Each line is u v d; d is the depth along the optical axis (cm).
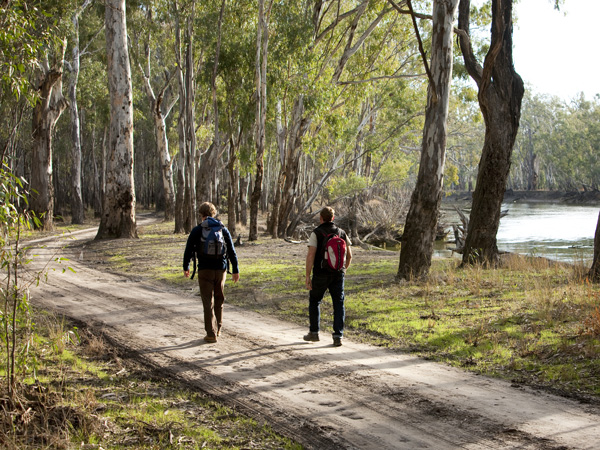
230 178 3014
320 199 6494
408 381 565
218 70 2945
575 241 3041
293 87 2766
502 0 1417
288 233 3253
